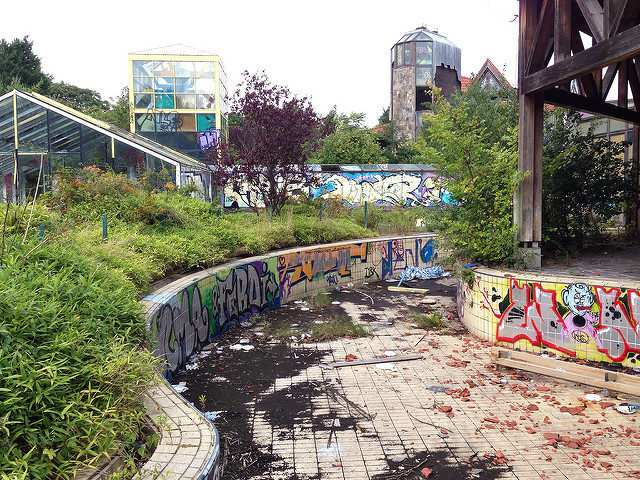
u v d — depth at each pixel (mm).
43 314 2867
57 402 2492
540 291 6371
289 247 11117
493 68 25656
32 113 16500
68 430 2385
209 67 25922
